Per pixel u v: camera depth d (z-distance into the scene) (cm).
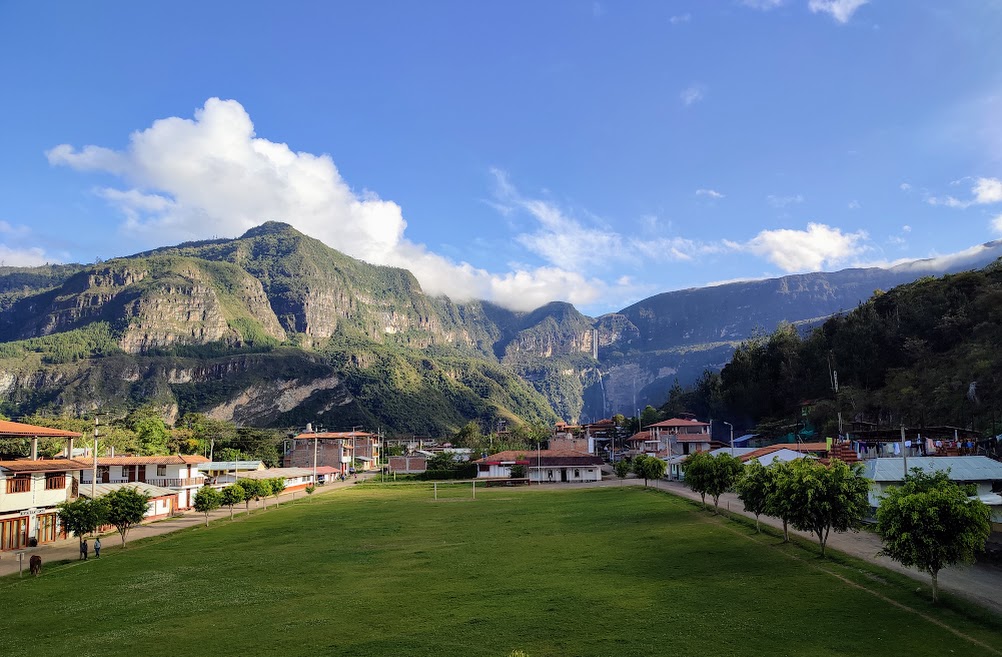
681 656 2462
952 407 9244
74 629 3195
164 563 4931
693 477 6397
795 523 4022
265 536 6216
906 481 3266
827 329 15625
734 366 18125
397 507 8600
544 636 2753
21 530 5906
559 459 13600
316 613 3291
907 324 13012
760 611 2955
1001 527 3734
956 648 2417
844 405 12012
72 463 6738
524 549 4825
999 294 11256
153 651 2802
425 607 3297
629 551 4522
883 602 2970
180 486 9350
